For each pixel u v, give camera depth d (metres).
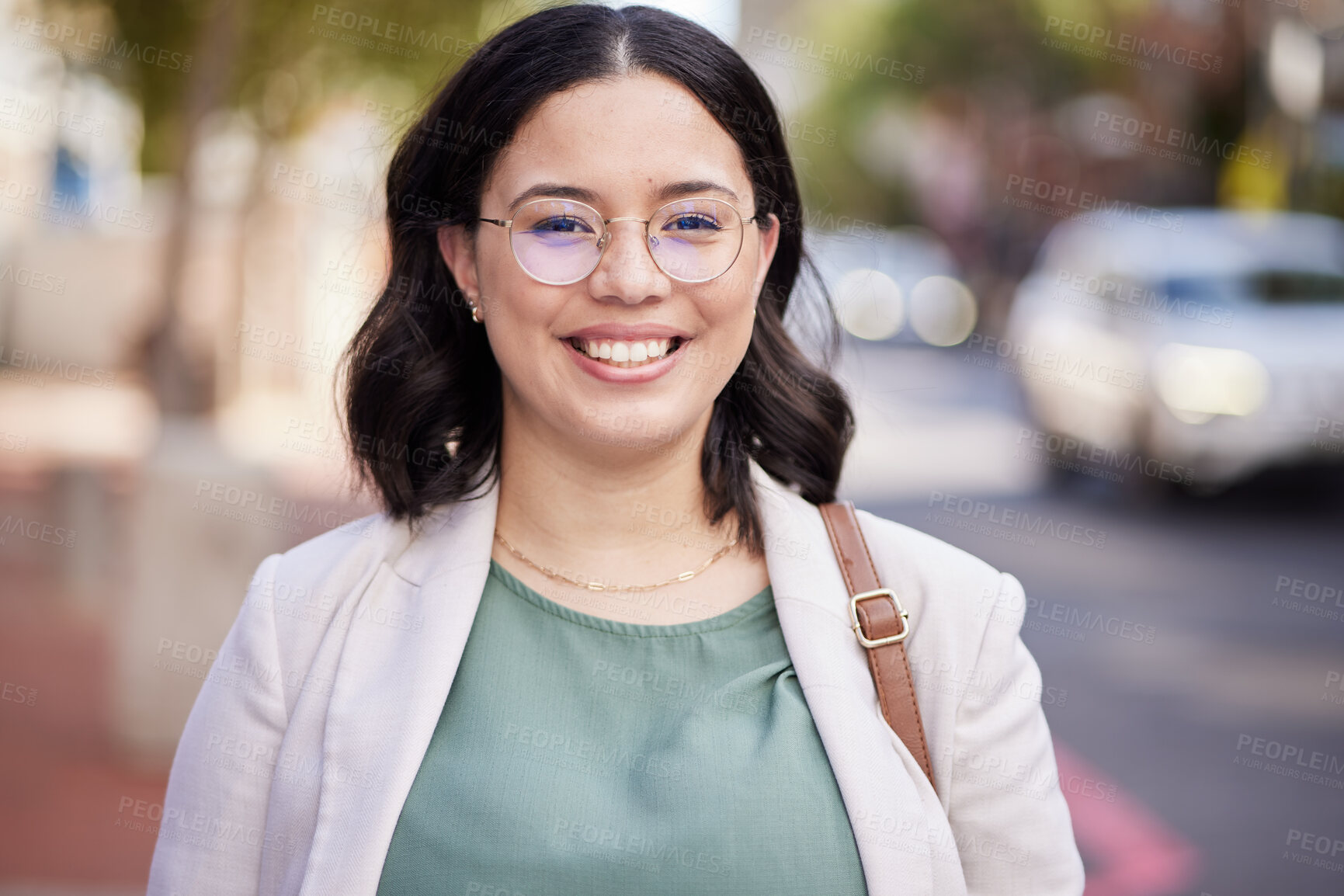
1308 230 10.97
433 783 1.62
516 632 1.74
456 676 1.70
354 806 1.61
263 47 7.43
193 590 5.02
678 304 1.69
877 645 1.72
